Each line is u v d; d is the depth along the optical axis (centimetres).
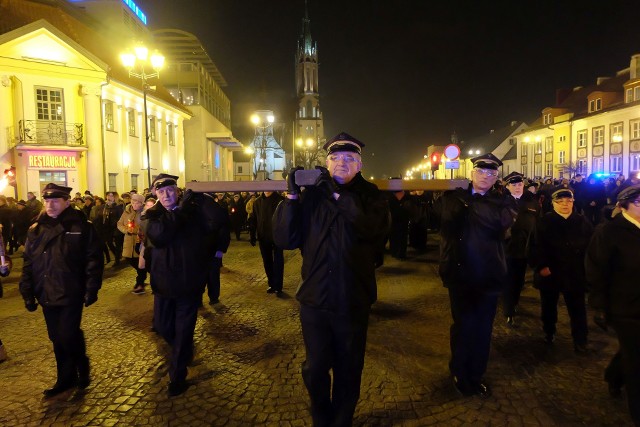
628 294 339
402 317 652
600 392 416
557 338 557
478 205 396
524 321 623
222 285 898
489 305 405
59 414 397
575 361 486
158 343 567
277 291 802
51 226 427
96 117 2233
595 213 1312
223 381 454
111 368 492
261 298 786
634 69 3494
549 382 438
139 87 2662
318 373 323
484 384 420
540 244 523
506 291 612
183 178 3569
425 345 539
